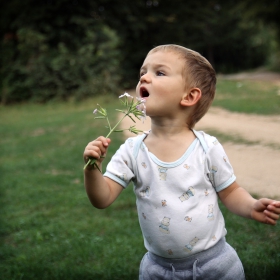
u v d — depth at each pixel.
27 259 3.76
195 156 2.09
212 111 11.59
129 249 3.78
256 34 36.34
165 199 2.04
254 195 4.77
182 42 28.16
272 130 8.39
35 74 20.23
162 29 25.48
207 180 2.10
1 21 21.62
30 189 6.14
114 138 9.04
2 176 7.08
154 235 2.09
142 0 24.28
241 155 6.64
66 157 8.09
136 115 1.90
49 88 20.30
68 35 20.64
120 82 22.44
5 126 13.77
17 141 10.67
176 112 2.12
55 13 20.88
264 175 5.51
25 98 20.70
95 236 4.21
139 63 25.02
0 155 9.09
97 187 2.00
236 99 13.61
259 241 3.69
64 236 4.30
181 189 2.04
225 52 36.50
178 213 2.03
